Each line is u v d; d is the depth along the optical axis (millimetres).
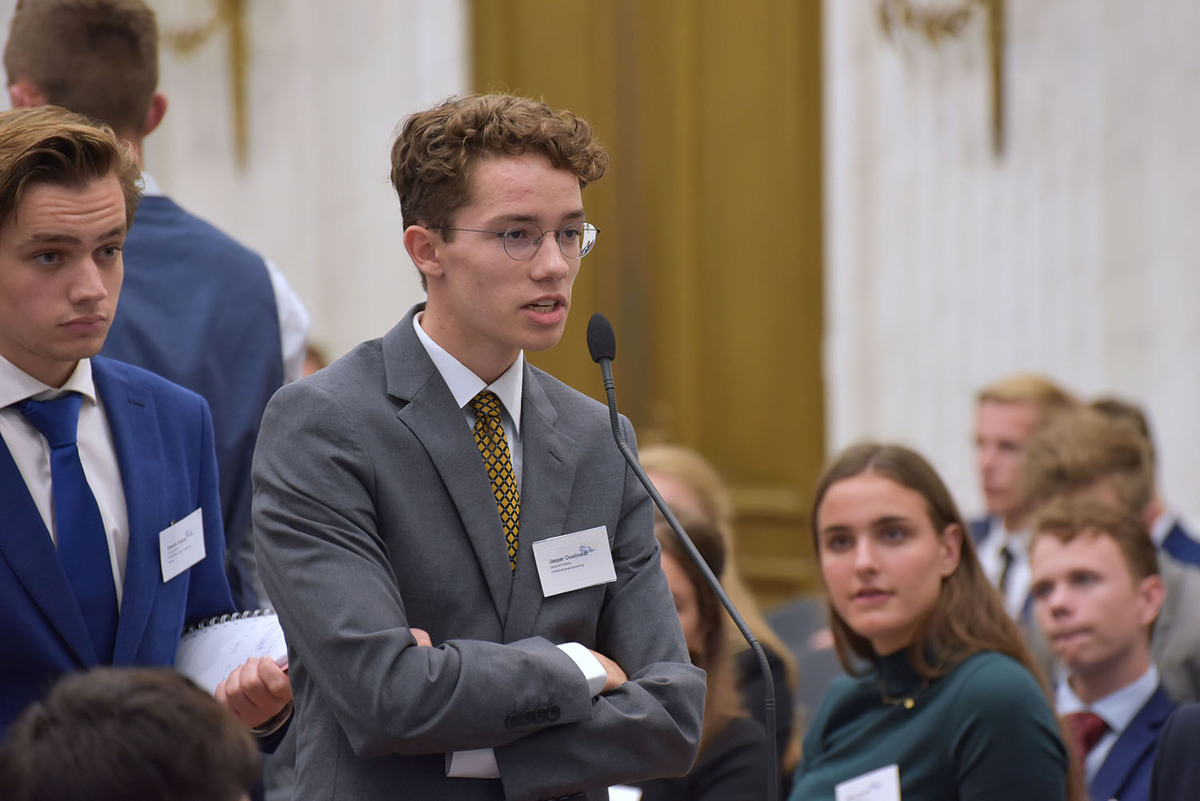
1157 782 6332
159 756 3199
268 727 5473
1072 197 15641
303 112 19828
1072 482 10758
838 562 7512
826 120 17297
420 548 4668
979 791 6871
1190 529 14984
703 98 18375
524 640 4668
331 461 4617
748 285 18219
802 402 17891
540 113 4848
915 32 16328
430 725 4379
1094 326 15586
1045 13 15664
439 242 4793
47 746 3199
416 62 19422
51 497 5367
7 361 5328
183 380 6863
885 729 7367
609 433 5160
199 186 20109
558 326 4785
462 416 4832
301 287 19953
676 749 4773
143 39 7059
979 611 7367
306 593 4512
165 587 5609
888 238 16766
